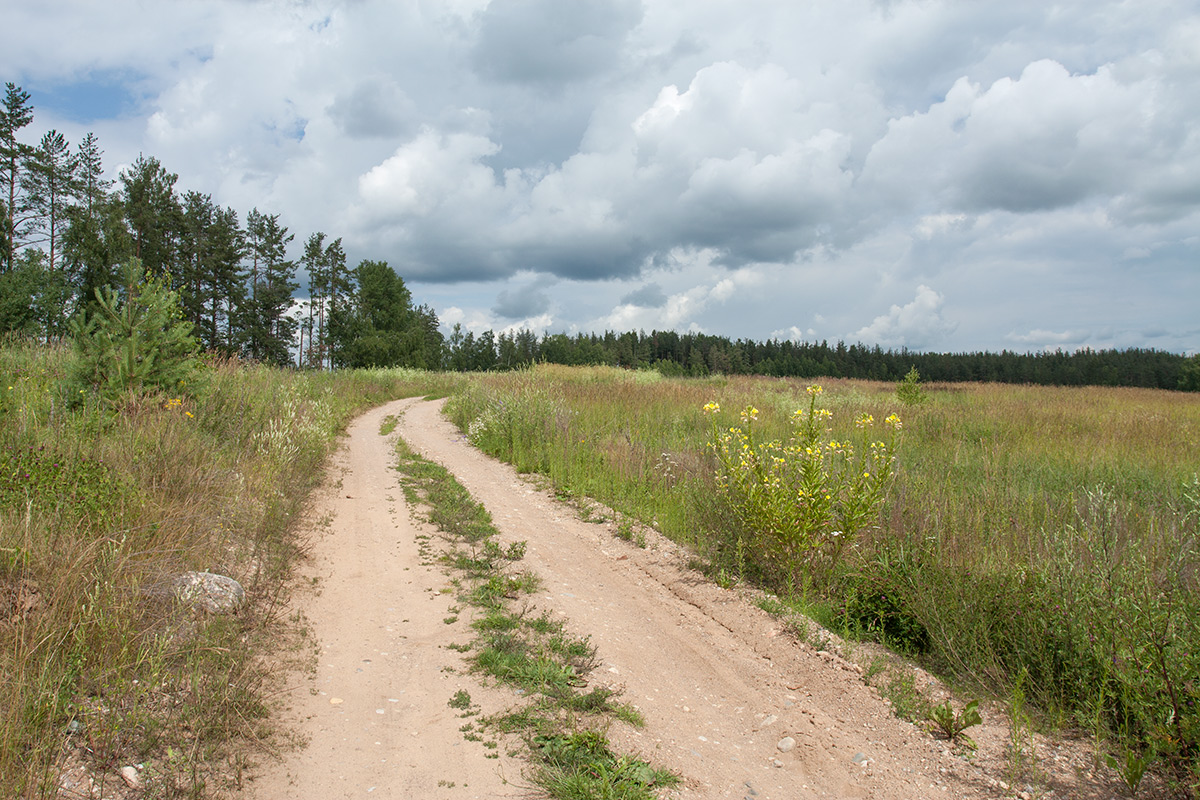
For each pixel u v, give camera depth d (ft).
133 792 8.79
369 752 10.62
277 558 18.44
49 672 10.19
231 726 10.69
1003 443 38.75
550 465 36.86
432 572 20.03
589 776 9.99
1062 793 10.18
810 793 10.34
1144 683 11.28
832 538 18.93
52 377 28.37
